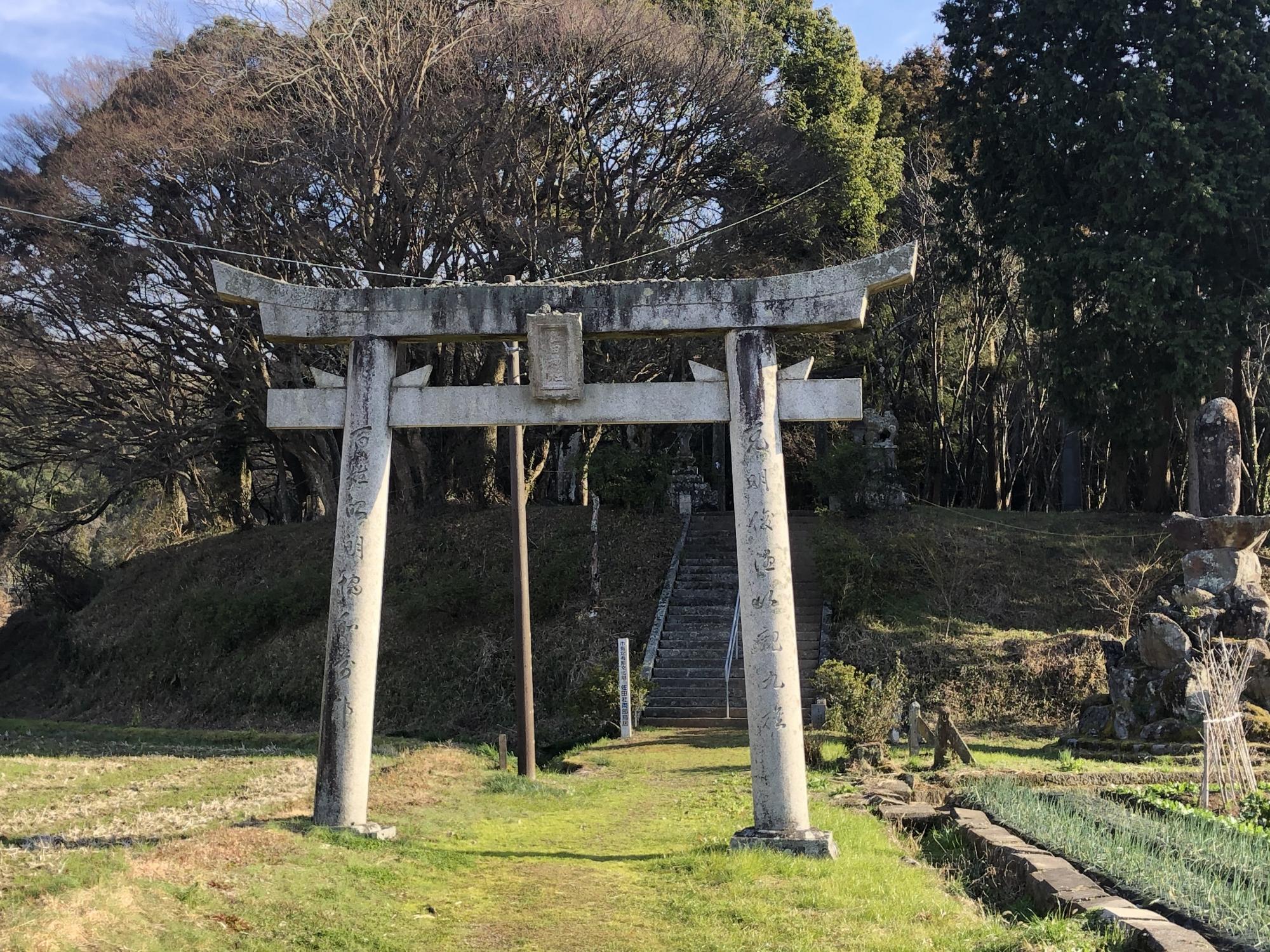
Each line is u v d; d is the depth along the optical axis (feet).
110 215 100.27
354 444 36.60
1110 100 86.79
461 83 97.04
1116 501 107.04
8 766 56.18
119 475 121.39
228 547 124.88
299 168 94.27
